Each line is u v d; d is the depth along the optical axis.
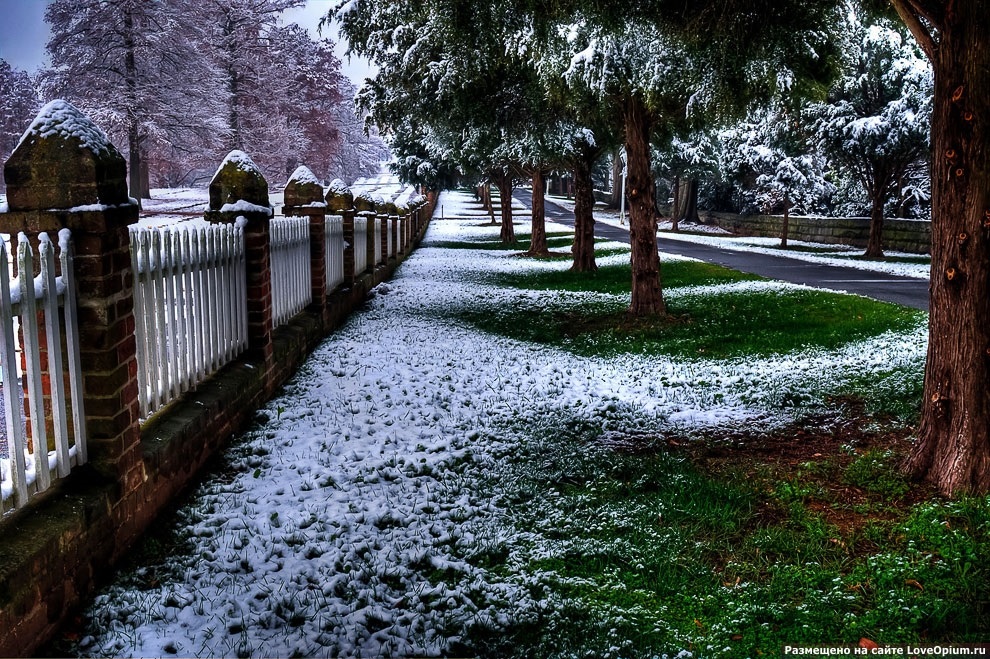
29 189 3.63
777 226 41.38
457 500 4.87
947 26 4.39
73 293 3.69
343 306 11.82
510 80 12.85
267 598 3.59
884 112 25.02
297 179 9.79
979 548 3.84
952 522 4.21
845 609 3.48
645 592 3.71
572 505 4.78
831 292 14.95
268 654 3.15
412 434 6.19
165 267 5.16
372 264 16.50
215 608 3.50
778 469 5.33
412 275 19.64
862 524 4.36
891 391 7.09
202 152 44.91
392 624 3.43
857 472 5.06
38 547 3.10
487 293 15.73
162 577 3.80
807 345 9.65
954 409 4.62
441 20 8.61
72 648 3.16
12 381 3.21
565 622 3.43
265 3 50.69
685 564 3.97
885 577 3.65
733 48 7.81
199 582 3.73
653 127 13.76
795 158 39.25
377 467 5.38
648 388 7.81
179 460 4.78
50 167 3.61
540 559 4.05
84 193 3.63
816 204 42.59
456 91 12.88
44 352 3.68
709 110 9.86
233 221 6.68
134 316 4.38
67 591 3.36
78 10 38.31
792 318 11.70
